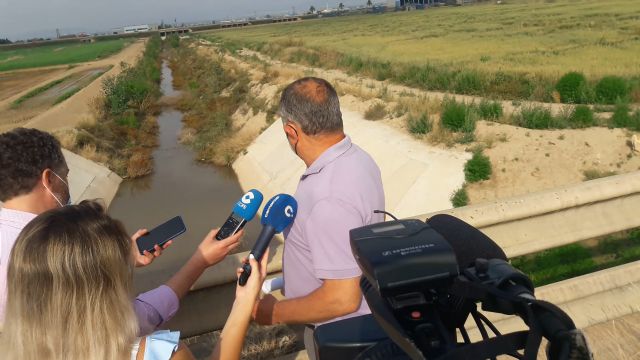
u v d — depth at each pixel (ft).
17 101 137.59
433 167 42.68
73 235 4.64
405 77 86.48
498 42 134.41
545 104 58.44
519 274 4.68
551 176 39.27
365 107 62.39
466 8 433.07
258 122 82.69
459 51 120.67
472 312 5.25
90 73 199.41
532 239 11.19
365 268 4.87
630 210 11.96
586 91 58.13
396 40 178.70
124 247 5.05
